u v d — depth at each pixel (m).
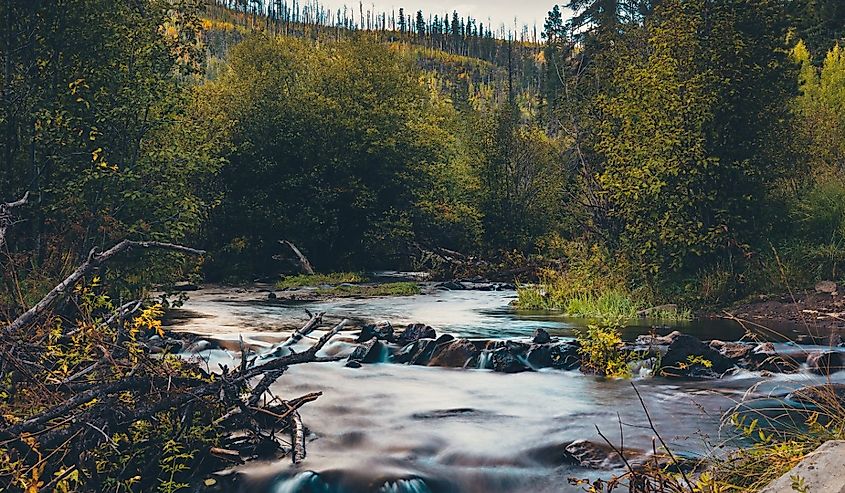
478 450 8.58
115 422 6.39
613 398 10.80
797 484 4.42
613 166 21.62
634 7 43.09
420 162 38.91
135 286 15.38
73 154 15.23
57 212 15.20
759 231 20.50
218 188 34.03
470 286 27.70
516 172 36.94
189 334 15.24
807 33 44.03
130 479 6.31
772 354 12.36
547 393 11.17
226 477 7.38
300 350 14.05
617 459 8.05
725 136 20.12
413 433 9.19
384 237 36.34
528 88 135.38
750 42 20.23
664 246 20.56
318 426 9.39
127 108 15.42
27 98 15.24
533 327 17.27
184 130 16.86
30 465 5.93
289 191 35.31
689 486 5.74
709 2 20.64
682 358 12.41
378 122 37.50
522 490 7.61
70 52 15.69
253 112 35.25
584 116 26.72
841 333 15.12
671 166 19.83
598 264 22.12
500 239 36.44
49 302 6.41
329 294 25.33
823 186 21.45
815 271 19.48
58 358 6.97
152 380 6.55
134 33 16.27
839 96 30.62
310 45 40.84
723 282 19.50
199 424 7.36
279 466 7.76
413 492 7.56
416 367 13.10
